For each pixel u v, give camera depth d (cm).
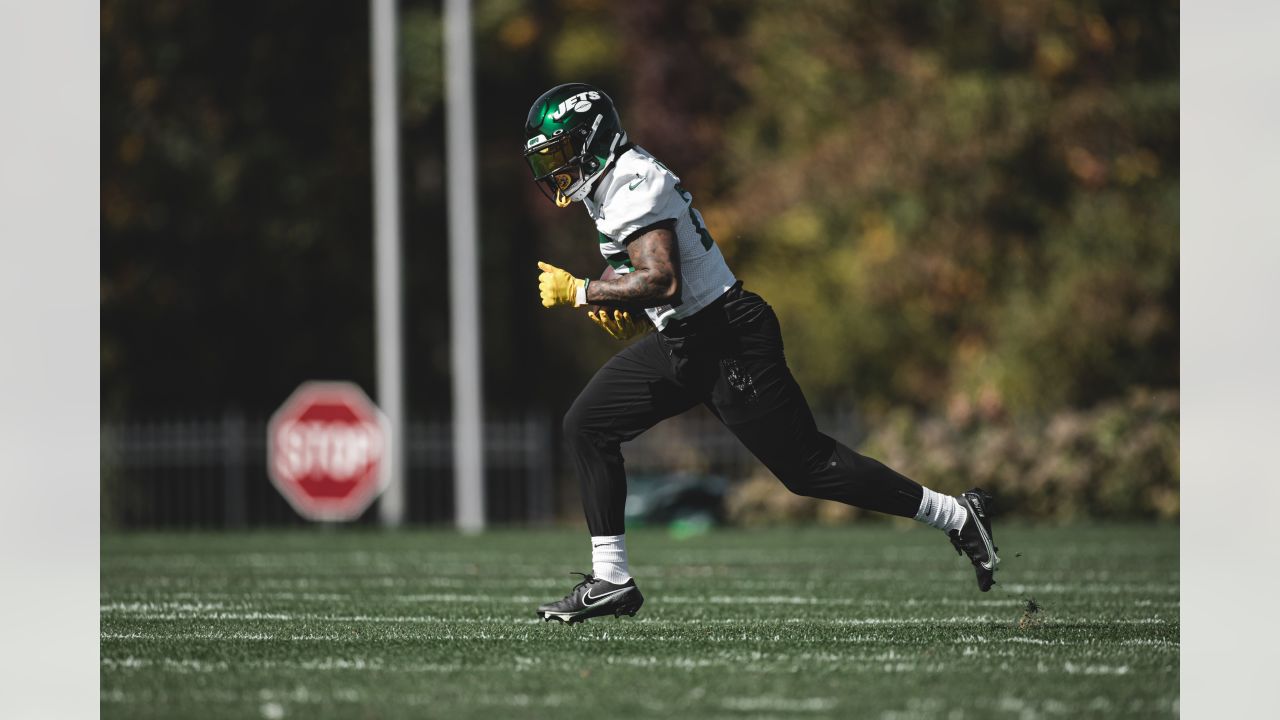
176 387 9412
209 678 1716
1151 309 8338
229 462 7594
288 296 9575
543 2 10231
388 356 6669
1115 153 8538
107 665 1819
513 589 2995
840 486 2083
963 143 8662
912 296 8881
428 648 1952
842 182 9031
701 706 1529
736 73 10069
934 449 6228
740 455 7388
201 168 9225
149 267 9219
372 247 9681
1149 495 6031
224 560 3981
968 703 1545
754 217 9344
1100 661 1827
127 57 9125
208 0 9169
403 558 4053
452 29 6619
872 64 9375
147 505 7850
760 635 2091
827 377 9569
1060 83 8788
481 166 10094
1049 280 8556
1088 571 3409
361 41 9575
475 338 6575
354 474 6719
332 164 9544
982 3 9012
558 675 1714
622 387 2111
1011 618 2359
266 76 9356
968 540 2123
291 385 9675
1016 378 8262
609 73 10338
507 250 10281
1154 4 8819
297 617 2391
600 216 2017
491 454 8138
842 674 1716
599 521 2153
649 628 2188
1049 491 6056
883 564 3731
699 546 4538
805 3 9531
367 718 1480
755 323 2031
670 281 1959
